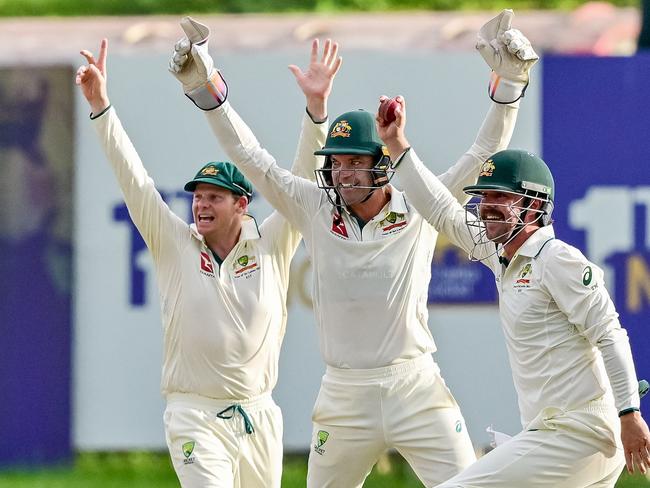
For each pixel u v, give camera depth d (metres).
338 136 20.61
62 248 32.41
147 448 32.03
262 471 21.73
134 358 32.16
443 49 35.25
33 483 31.20
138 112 32.16
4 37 36.66
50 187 32.50
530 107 31.86
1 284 32.41
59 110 32.59
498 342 31.52
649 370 31.47
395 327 20.67
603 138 31.81
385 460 32.94
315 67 21.77
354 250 20.59
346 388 20.83
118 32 37.22
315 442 21.36
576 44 36.84
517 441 18.44
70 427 32.19
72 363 32.25
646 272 31.62
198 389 21.31
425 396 20.78
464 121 31.78
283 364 31.50
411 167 19.38
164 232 21.55
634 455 17.80
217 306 21.30
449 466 20.75
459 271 31.52
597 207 31.78
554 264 18.17
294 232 22.08
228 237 21.70
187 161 32.09
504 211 18.70
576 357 18.27
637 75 31.78
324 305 20.86
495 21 20.66
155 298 32.19
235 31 36.88
